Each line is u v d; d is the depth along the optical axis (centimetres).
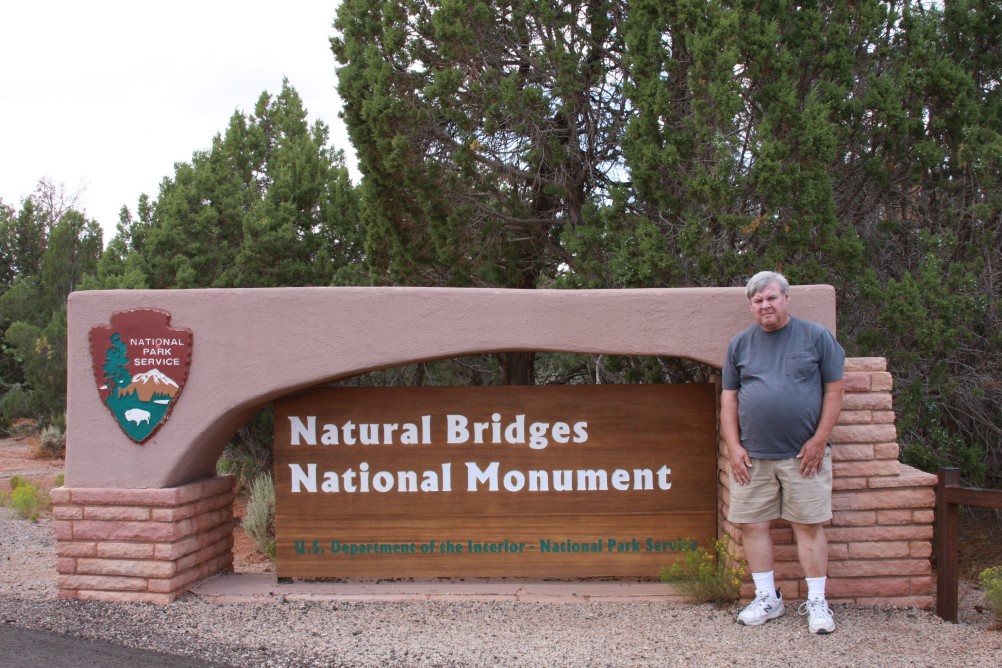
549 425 643
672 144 824
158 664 502
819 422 537
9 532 954
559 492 642
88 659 510
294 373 616
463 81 1008
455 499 646
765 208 806
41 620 583
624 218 927
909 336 848
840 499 594
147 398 624
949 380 860
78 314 631
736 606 593
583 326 602
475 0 982
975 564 844
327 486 651
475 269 1107
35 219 3719
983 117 938
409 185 1034
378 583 657
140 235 1666
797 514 539
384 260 1167
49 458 1984
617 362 1003
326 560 652
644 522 641
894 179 932
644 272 838
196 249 1385
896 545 594
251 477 1238
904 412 842
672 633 545
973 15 968
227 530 710
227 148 1609
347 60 1089
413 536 647
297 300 617
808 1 918
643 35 871
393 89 1029
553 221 1072
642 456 641
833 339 539
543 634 549
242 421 664
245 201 1463
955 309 843
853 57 901
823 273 820
